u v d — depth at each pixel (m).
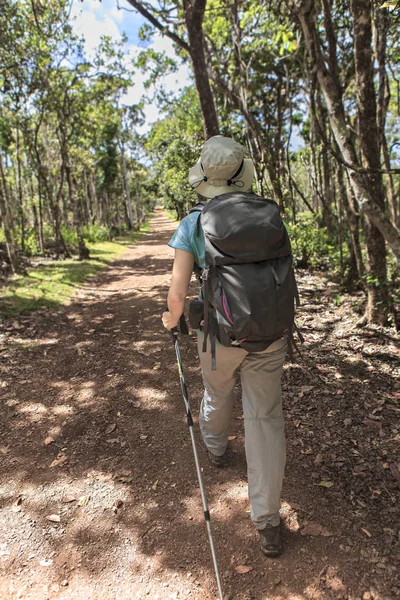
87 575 2.13
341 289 7.21
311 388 3.76
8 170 23.98
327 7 5.57
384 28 5.62
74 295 8.96
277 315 1.92
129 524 2.44
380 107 7.07
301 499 2.48
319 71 4.58
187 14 7.33
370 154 4.74
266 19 10.55
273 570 2.07
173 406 3.76
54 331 6.25
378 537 2.18
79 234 15.93
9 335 5.99
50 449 3.21
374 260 5.00
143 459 3.02
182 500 2.59
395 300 4.93
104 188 33.41
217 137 2.23
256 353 2.11
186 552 2.22
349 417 3.27
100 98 17.39
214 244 1.96
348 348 4.59
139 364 4.77
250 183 2.31
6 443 3.32
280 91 12.81
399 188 12.73
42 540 2.36
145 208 70.62
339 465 2.74
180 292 2.11
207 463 2.90
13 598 2.02
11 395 4.12
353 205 6.45
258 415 2.13
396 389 3.63
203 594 1.99
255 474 2.11
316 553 2.13
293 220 10.52
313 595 1.92
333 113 4.57
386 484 2.54
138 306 7.77
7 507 2.63
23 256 15.05
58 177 23.91
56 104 15.73
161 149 23.47
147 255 17.59
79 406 3.86
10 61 12.14
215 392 2.47
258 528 2.13
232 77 11.28
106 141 30.00
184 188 19.69
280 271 1.98
